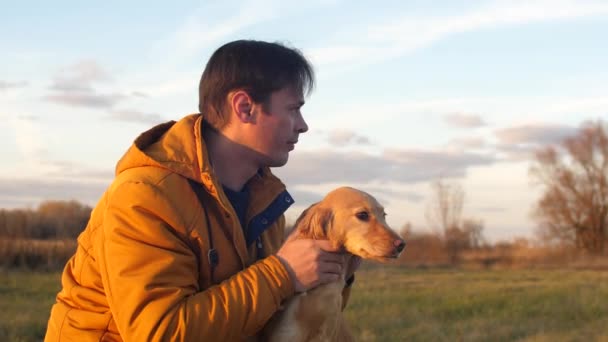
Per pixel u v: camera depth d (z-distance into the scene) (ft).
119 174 9.36
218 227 9.23
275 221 10.69
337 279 9.75
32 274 67.77
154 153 9.14
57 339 9.07
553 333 37.99
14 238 76.28
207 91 9.91
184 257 8.59
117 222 8.52
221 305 8.37
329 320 10.14
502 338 36.81
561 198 149.48
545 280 79.77
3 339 31.65
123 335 8.31
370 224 10.69
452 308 47.96
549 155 149.38
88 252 9.12
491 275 91.20
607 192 148.46
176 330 8.12
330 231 10.81
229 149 9.96
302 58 10.13
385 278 79.87
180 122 9.62
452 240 140.15
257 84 9.67
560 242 149.07
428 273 94.94
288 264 9.01
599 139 147.54
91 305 8.97
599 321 41.91
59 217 80.12
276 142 9.93
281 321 9.86
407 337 36.27
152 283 8.26
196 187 9.18
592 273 99.81
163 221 8.66
